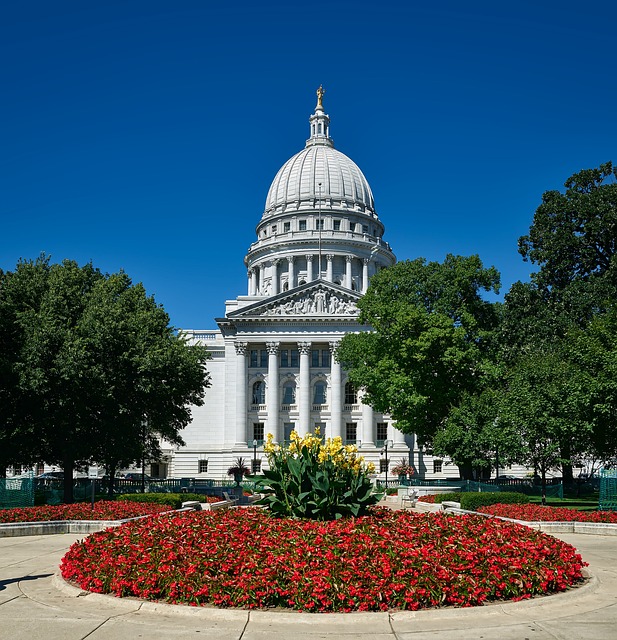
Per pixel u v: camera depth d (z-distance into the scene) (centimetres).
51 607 1491
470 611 1427
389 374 6322
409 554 1533
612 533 3081
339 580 1453
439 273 6731
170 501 4225
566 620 1385
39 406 5028
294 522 1845
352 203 14688
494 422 5325
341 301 10681
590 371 4619
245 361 10525
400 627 1331
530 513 3375
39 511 3309
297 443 2136
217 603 1462
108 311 5366
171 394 5903
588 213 6300
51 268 5991
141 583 1530
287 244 13675
